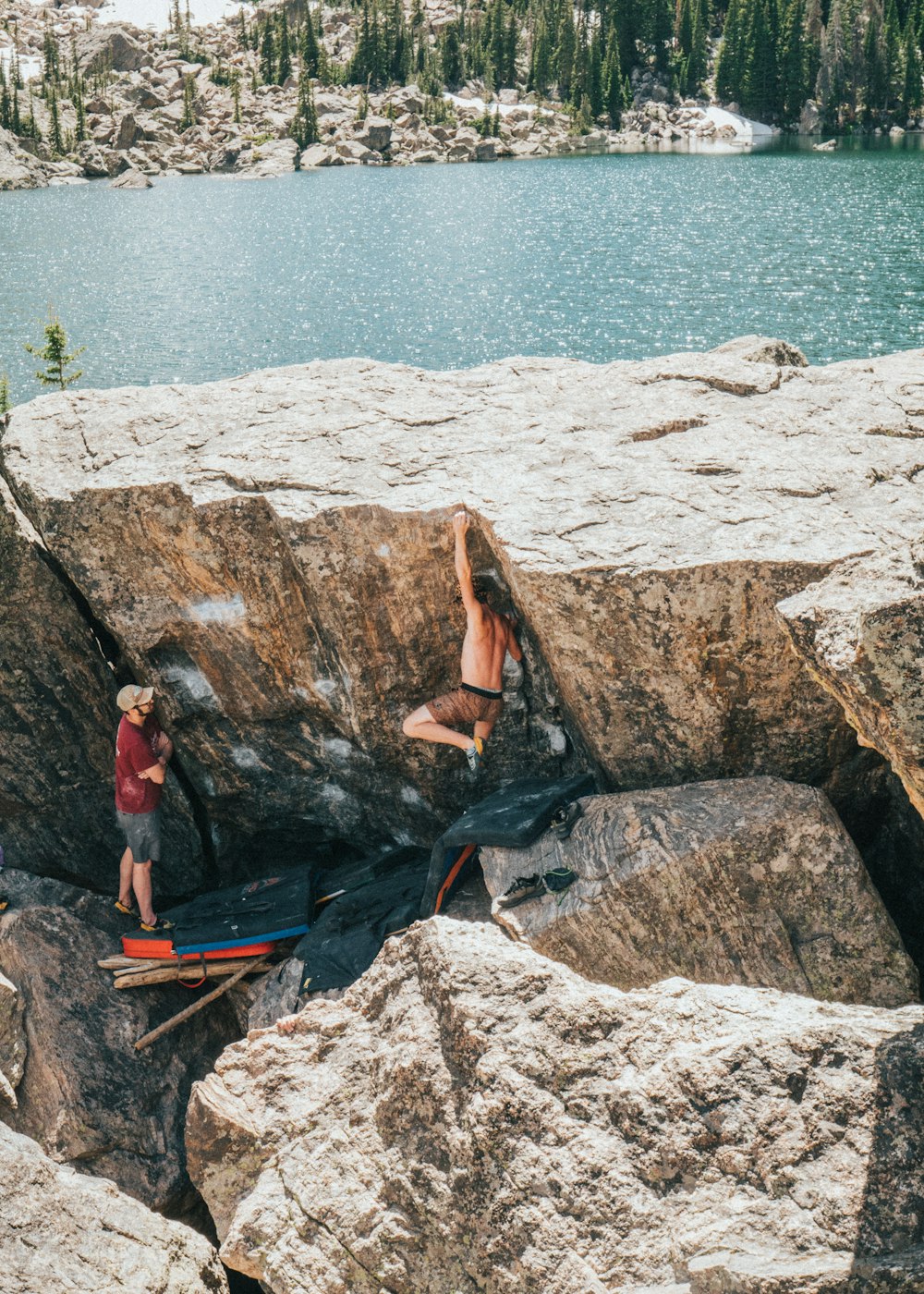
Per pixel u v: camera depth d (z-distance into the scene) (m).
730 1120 5.02
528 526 7.91
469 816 8.18
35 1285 5.57
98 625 10.24
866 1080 5.01
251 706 9.70
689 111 174.62
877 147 144.75
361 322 54.88
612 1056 5.41
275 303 60.38
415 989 6.25
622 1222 4.92
